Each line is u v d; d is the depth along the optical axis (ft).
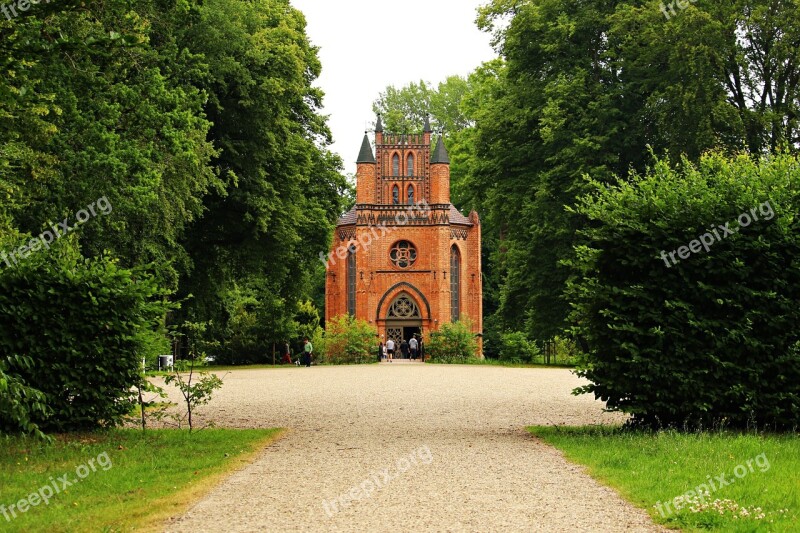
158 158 87.40
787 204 56.29
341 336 203.00
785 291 55.16
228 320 194.29
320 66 164.96
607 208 58.85
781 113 121.29
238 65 119.75
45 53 45.19
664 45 125.18
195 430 57.47
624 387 54.34
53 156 73.56
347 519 31.07
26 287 55.06
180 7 79.66
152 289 57.57
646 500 33.37
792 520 29.40
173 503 33.65
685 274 54.95
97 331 55.67
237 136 131.44
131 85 85.40
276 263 148.56
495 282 272.10
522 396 88.38
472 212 246.06
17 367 53.67
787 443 47.14
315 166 171.53
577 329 57.41
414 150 241.14
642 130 133.90
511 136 147.84
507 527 29.71
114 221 88.28
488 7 152.97
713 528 28.99
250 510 32.63
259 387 104.27
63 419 54.95
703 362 54.03
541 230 138.51
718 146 112.88
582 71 136.15
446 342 205.16
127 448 48.19
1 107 59.36
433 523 30.35
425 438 54.19
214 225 140.87
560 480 38.52
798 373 53.47
